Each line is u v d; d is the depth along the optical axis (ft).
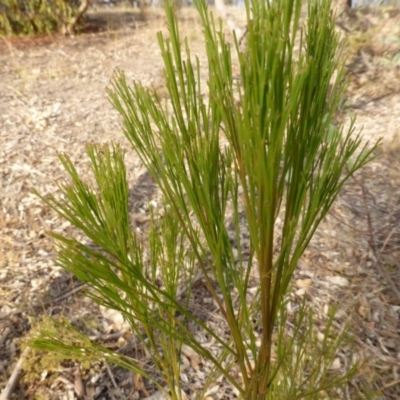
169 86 2.26
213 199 2.56
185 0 29.86
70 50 25.29
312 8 2.10
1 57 23.31
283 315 3.41
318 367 3.82
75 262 2.42
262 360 2.88
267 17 1.85
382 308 8.38
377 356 7.27
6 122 15.97
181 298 8.50
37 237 10.62
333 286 8.95
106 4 33.01
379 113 15.71
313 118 2.21
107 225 3.25
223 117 2.15
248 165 2.08
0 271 9.34
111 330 7.93
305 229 2.46
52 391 6.77
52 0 27.14
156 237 4.08
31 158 13.88
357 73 18.38
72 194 2.68
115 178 3.33
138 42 26.66
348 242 10.18
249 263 2.84
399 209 11.19
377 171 12.67
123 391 6.77
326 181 2.44
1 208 11.53
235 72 15.85
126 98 2.56
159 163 2.56
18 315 8.18
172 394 4.53
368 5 23.25
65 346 3.71
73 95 18.99
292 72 1.94
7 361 7.25
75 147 14.73
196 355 7.35
